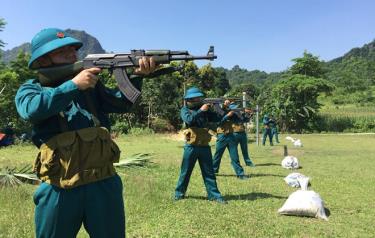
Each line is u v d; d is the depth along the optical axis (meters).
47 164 3.01
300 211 7.39
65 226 3.08
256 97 40.50
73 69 2.99
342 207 8.30
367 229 6.81
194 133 8.29
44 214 3.09
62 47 3.08
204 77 44.81
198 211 7.47
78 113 3.10
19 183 8.88
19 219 6.31
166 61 3.09
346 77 87.19
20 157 16.45
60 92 2.76
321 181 11.20
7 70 28.36
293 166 13.63
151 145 23.39
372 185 10.71
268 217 7.30
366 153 19.20
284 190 9.79
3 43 28.91
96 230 3.11
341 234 6.49
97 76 2.94
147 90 35.94
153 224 6.58
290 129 40.25
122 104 3.24
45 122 3.06
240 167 11.55
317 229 6.69
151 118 36.00
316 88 39.44
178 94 37.94
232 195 9.05
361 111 57.88
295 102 40.19
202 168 8.40
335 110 60.06
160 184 9.80
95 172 3.07
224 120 11.27
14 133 25.44
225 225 6.67
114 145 3.24
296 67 42.47
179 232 6.22
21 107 2.85
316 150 20.70
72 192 3.04
